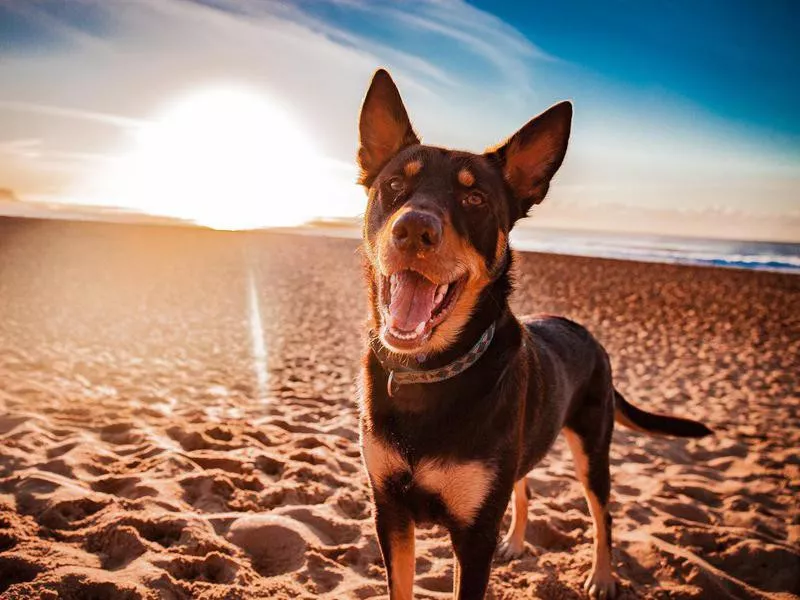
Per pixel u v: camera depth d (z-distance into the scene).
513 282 0.56
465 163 0.54
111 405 1.07
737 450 1.12
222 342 1.79
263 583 0.57
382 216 0.54
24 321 1.78
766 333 2.47
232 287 2.90
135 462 0.83
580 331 0.73
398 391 0.49
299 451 0.91
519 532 0.72
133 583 0.52
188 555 0.60
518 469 0.56
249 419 1.08
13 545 0.58
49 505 0.65
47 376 1.21
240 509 0.73
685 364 1.85
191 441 0.92
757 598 0.66
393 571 0.50
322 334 2.02
